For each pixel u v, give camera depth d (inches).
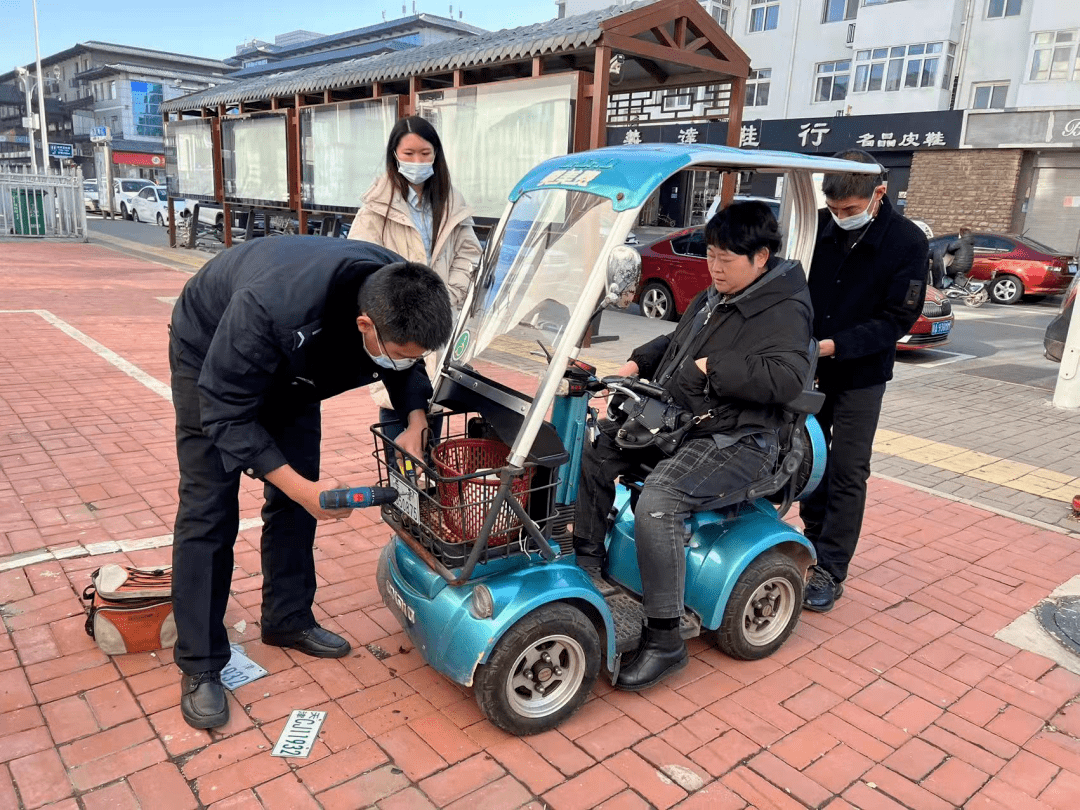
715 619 114.8
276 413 103.2
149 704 106.2
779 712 110.8
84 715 103.5
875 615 138.8
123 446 202.2
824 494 150.6
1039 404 294.8
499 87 351.6
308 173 518.3
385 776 95.0
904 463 221.6
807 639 130.4
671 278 443.2
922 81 957.8
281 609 117.6
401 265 84.5
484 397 102.8
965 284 604.7
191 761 96.3
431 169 147.4
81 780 92.4
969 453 231.9
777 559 119.8
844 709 112.1
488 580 99.0
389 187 148.4
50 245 740.7
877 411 133.1
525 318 102.3
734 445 108.7
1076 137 738.8
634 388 109.7
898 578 153.1
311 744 99.8
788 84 1099.3
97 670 113.0
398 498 103.2
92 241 807.1
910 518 182.7
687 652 117.6
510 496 92.7
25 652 116.2
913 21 949.8
